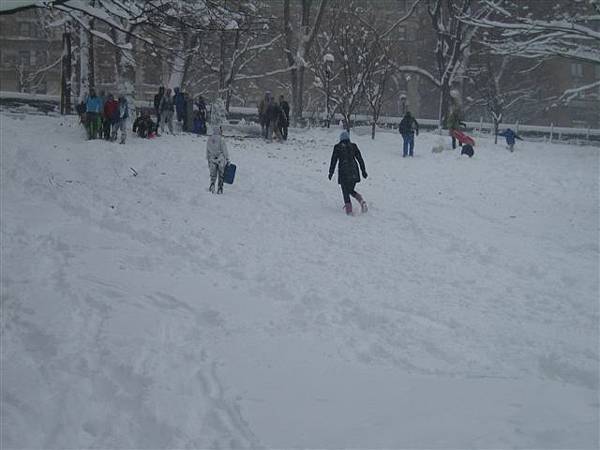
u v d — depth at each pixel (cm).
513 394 505
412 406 484
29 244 971
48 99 3394
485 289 874
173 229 1103
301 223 1234
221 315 707
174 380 532
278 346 627
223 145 1436
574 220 1502
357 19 3712
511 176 2116
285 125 2542
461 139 2511
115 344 603
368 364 591
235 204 1352
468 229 1298
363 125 3528
